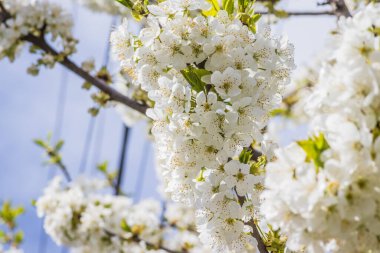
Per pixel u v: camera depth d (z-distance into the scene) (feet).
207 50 3.21
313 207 2.82
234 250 3.26
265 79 3.28
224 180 3.21
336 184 2.80
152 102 4.30
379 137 2.80
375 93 2.80
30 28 4.56
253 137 3.26
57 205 5.46
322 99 2.89
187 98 3.17
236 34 3.24
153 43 3.26
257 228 3.31
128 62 3.38
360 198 2.80
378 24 2.95
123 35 3.35
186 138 3.19
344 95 2.84
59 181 5.87
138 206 5.76
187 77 3.24
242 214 3.21
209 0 3.36
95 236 5.29
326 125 2.86
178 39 3.23
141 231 5.38
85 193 6.07
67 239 5.31
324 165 2.83
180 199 3.28
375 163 2.79
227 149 3.19
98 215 5.30
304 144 2.88
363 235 2.84
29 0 4.58
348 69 2.86
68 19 4.61
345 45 2.89
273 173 2.89
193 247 5.63
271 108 3.34
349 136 2.80
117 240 5.33
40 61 4.55
